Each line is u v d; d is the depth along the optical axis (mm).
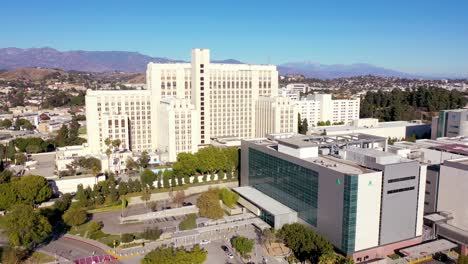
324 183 140000
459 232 143250
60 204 174250
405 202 138750
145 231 153875
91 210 183500
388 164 133750
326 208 139750
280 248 144000
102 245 146625
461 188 149500
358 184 127938
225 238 153375
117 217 176375
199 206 176875
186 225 163125
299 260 134750
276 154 172125
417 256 131125
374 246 134750
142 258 132750
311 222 149500
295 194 159375
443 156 183000
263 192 186750
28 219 136750
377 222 134375
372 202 132000
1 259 129750
